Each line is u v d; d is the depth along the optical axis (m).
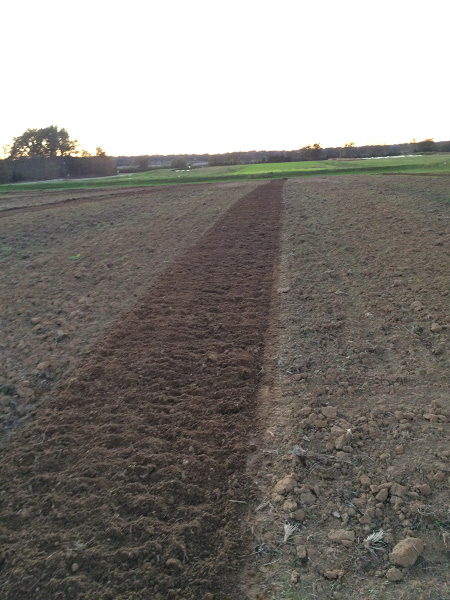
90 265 10.41
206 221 14.23
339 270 8.82
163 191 22.95
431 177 19.33
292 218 13.76
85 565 3.23
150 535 3.44
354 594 2.88
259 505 3.65
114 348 6.36
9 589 3.10
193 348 6.22
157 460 4.20
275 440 4.34
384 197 15.16
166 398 5.12
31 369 6.04
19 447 4.55
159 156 89.25
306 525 3.43
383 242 10.14
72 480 4.04
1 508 3.81
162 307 7.71
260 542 3.32
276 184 22.91
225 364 5.73
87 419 4.89
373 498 3.60
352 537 3.28
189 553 3.28
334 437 4.30
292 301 7.58
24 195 25.62
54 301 8.37
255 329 6.65
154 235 12.84
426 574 2.96
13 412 5.14
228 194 20.11
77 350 6.43
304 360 5.70
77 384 5.52
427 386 4.97
